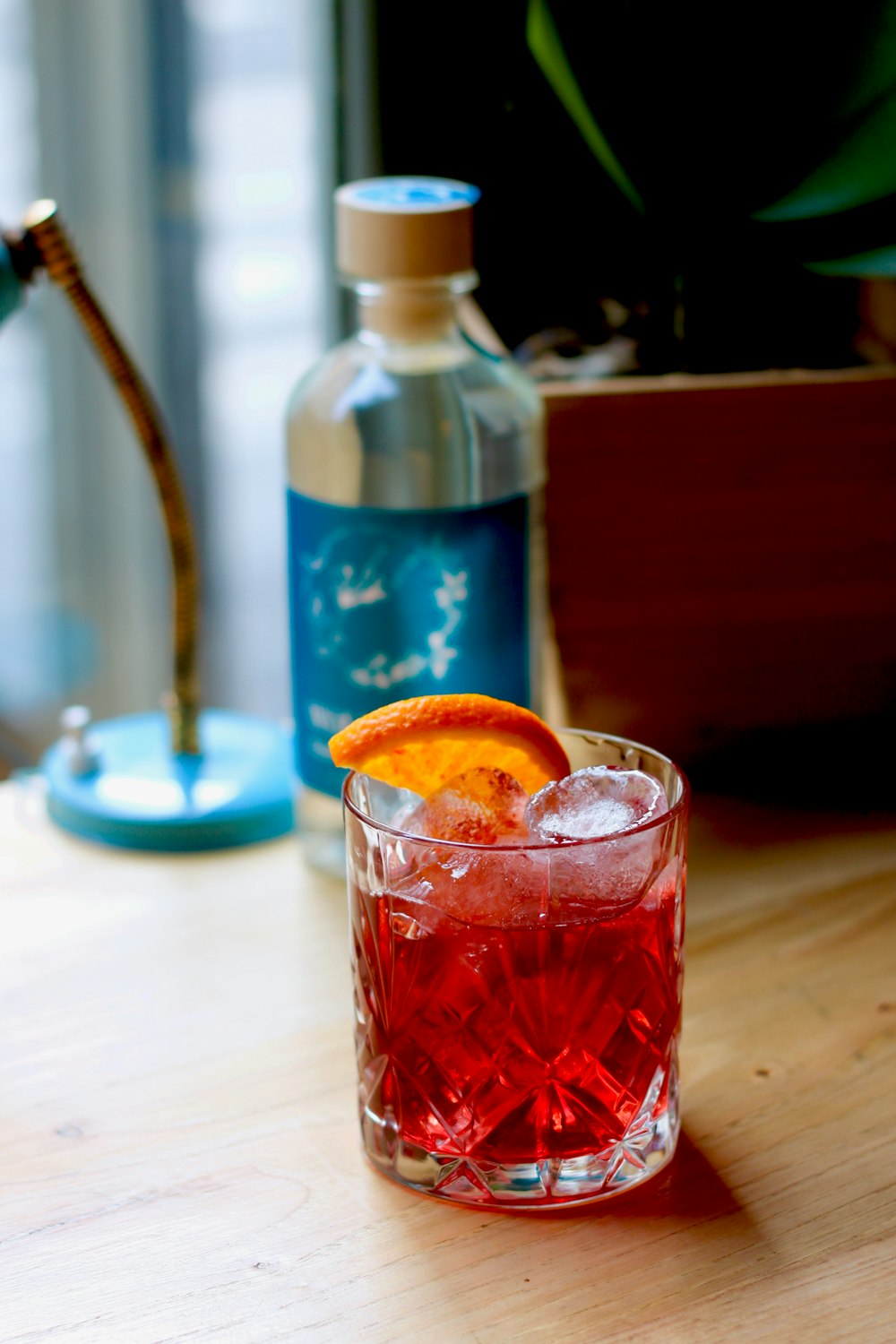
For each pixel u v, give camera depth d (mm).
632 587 923
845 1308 707
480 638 874
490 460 905
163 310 1441
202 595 1549
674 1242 728
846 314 930
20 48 1359
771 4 867
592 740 789
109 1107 781
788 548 926
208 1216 740
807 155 882
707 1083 787
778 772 956
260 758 968
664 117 878
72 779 952
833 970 834
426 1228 735
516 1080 730
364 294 884
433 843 726
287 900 889
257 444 1505
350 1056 802
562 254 927
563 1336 700
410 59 984
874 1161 754
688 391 904
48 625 1571
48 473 1513
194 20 1356
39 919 876
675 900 744
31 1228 736
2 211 1406
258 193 1403
